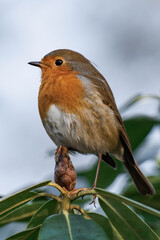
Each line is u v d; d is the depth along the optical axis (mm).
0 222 4938
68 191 4770
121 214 4488
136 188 6785
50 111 7160
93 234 4012
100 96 7469
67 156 5312
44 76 7613
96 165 7684
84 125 7164
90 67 7969
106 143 7520
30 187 4102
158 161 7543
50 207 4652
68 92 7074
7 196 3965
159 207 6766
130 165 8102
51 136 7527
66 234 3969
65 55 7719
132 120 7547
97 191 4367
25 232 4398
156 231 4973
